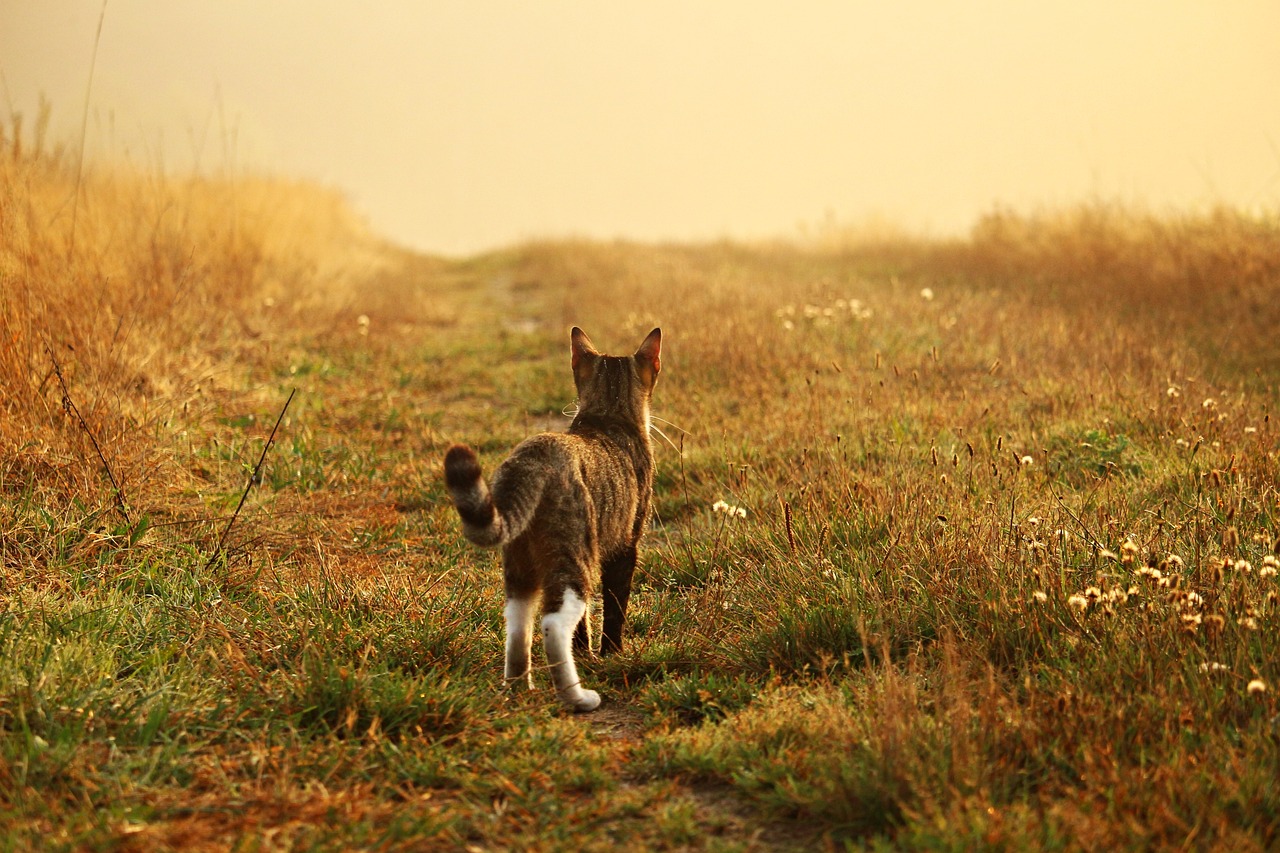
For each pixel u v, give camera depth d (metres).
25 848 2.79
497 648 4.47
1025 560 4.42
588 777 3.41
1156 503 5.34
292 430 7.61
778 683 4.00
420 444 7.71
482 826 3.12
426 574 5.33
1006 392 7.95
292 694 3.76
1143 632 3.82
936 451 6.24
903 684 3.70
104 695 3.64
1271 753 3.09
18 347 6.18
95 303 7.64
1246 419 6.69
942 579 4.44
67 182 9.01
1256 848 2.72
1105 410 7.16
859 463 6.31
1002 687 3.74
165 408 6.95
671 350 9.55
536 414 8.68
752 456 6.75
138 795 3.14
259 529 5.73
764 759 3.37
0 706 3.51
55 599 4.51
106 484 5.71
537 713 3.84
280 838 2.97
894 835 3.00
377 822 3.10
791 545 4.88
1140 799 2.93
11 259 6.75
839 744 3.36
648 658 4.36
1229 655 3.66
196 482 6.30
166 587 4.83
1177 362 7.93
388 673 3.89
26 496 5.35
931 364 8.55
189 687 3.81
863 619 4.22
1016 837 2.77
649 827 3.15
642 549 5.70
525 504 3.87
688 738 3.58
